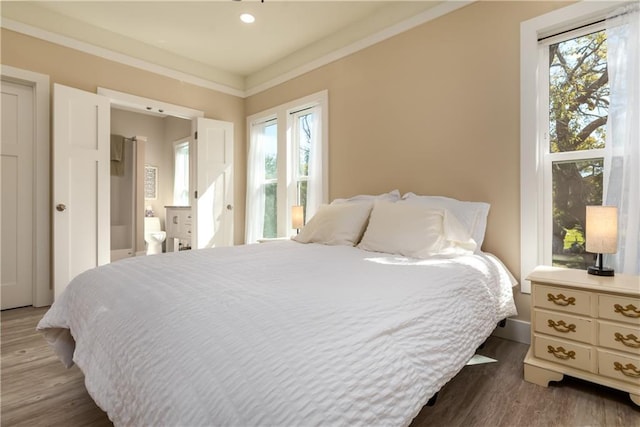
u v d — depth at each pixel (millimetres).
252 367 670
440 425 1275
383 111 2895
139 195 5309
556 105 2121
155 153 5887
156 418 705
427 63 2617
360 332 811
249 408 606
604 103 1953
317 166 3475
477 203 2262
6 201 2795
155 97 3586
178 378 713
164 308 958
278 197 3838
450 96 2490
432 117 2586
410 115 2717
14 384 1609
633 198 1726
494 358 1887
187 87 3848
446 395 1493
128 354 883
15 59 2752
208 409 636
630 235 1731
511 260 2203
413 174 2699
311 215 3510
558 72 2113
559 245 2098
